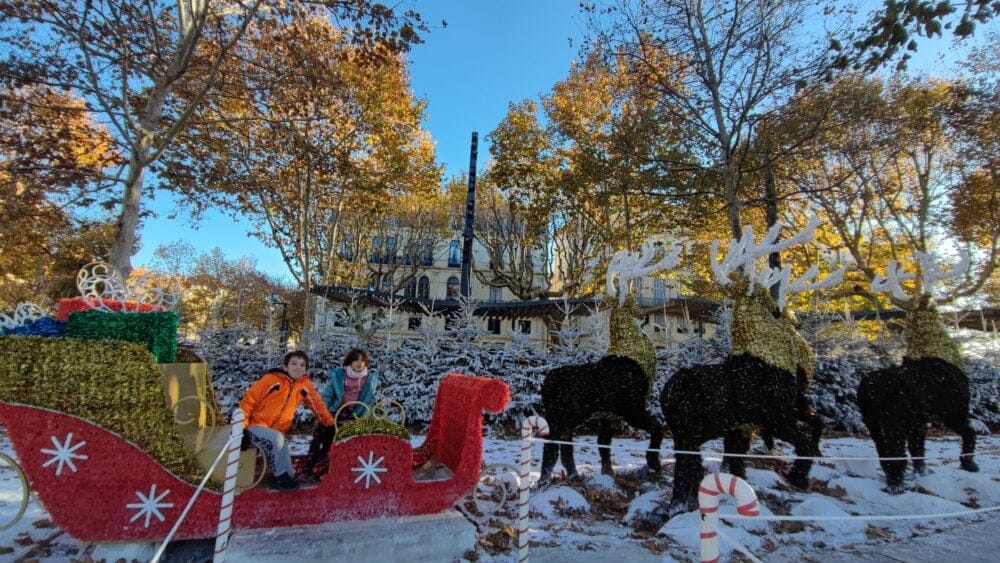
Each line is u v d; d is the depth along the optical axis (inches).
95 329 161.8
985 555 162.1
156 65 428.1
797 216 816.3
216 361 420.8
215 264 1637.6
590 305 621.9
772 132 502.6
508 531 167.5
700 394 192.9
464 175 1156.5
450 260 1480.1
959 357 239.3
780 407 202.2
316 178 674.2
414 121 765.3
